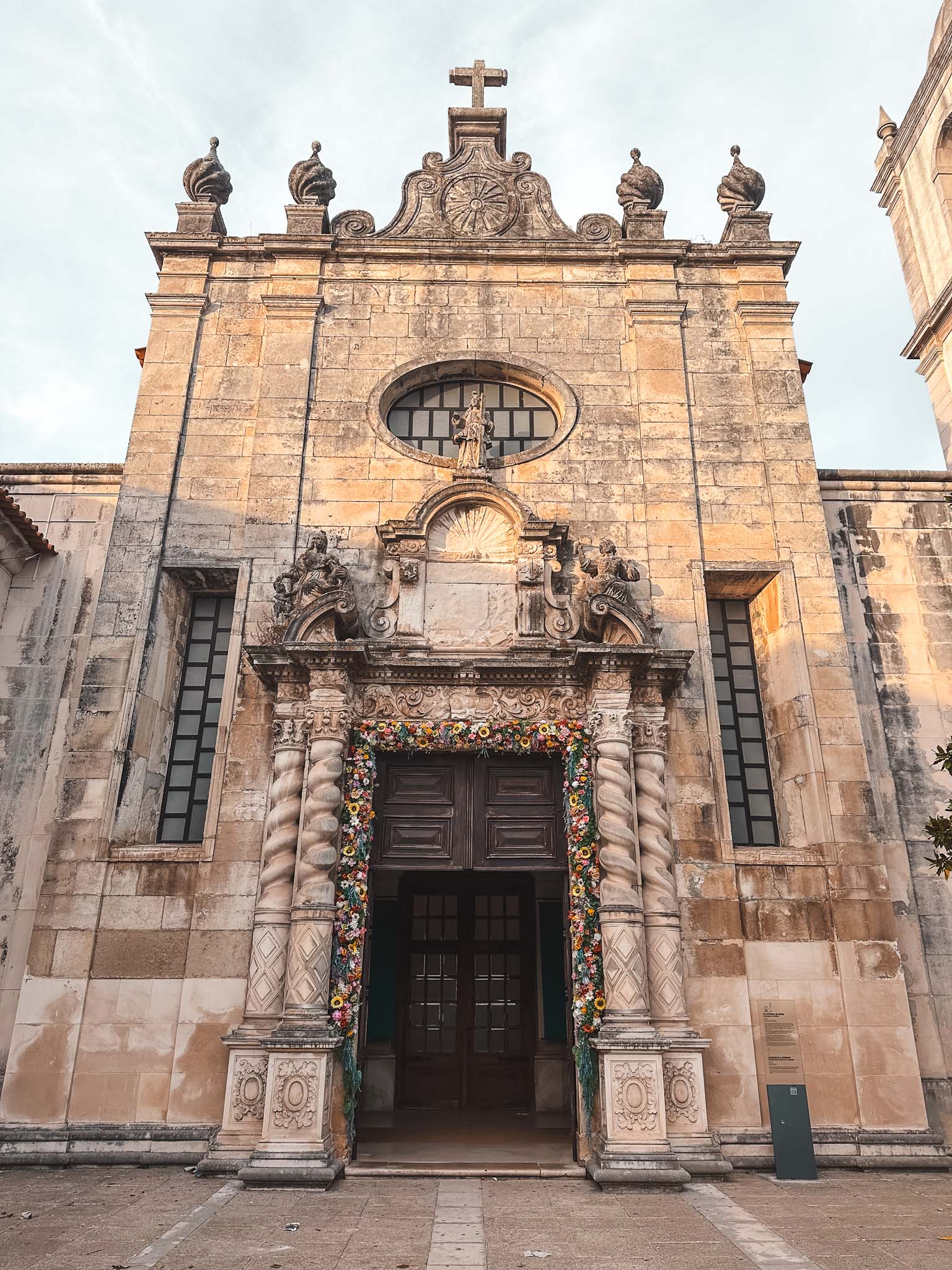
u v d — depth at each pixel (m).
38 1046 10.66
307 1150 9.52
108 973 10.95
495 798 11.97
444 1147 11.34
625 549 13.17
